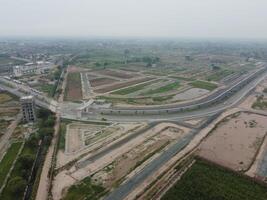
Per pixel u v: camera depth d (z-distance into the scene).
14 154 104.38
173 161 97.06
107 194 78.69
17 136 122.44
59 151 107.06
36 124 137.50
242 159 98.69
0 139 119.44
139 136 121.31
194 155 100.75
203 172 88.19
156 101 178.88
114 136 121.12
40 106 166.75
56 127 132.62
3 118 147.12
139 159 99.44
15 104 174.38
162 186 81.75
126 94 197.12
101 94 197.12
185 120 143.00
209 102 175.75
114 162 97.69
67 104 172.12
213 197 75.62
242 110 161.62
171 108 162.12
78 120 142.38
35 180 86.62
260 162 96.56
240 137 119.19
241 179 84.50
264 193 77.62
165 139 117.50
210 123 138.00
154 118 146.25
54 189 81.69
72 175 89.50
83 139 118.06
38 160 100.75
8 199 76.88
